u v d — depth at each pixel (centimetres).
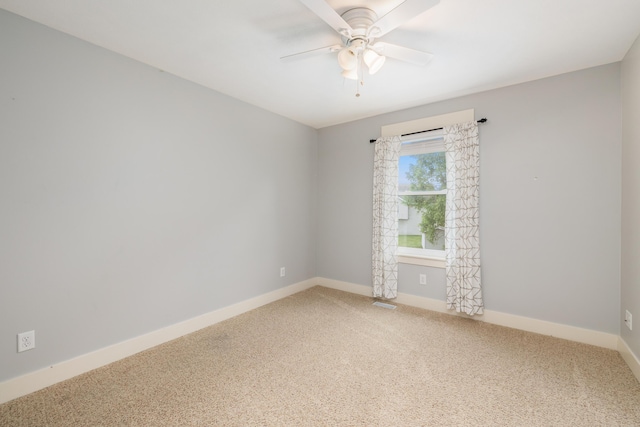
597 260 231
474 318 287
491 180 277
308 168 398
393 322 281
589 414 154
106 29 184
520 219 263
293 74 247
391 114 343
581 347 229
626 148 209
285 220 363
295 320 286
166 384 182
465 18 172
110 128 209
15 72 169
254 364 206
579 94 237
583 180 236
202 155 269
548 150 250
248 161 314
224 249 290
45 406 161
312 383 183
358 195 372
